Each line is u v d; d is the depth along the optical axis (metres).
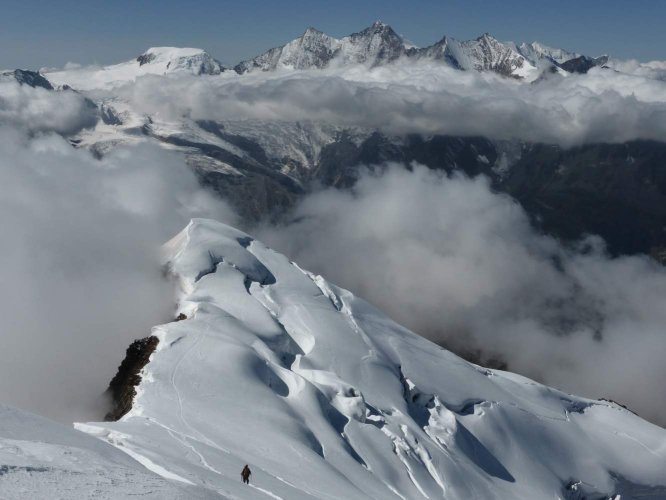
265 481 54.84
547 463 111.00
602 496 112.06
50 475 30.77
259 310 106.00
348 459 79.00
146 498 30.62
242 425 73.69
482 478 95.62
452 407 109.56
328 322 110.88
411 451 90.25
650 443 126.06
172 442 59.78
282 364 96.12
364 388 99.62
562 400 131.38
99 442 43.47
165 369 81.88
